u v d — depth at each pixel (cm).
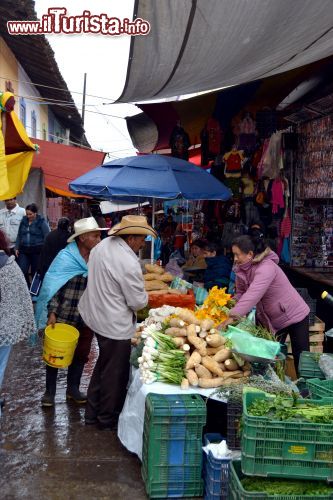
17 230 1010
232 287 691
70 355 484
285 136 830
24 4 949
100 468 389
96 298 440
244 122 884
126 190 690
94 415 464
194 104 973
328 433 276
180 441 348
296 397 304
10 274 394
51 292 484
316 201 845
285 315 465
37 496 349
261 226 828
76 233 488
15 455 405
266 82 842
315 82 764
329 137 732
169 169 730
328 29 477
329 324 693
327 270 809
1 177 397
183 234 1366
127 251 438
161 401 355
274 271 452
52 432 447
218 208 1024
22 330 396
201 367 385
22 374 608
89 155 1295
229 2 423
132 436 401
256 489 278
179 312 428
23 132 479
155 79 693
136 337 502
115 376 444
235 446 338
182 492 350
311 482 285
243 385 349
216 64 610
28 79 1573
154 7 462
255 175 888
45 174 1258
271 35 496
